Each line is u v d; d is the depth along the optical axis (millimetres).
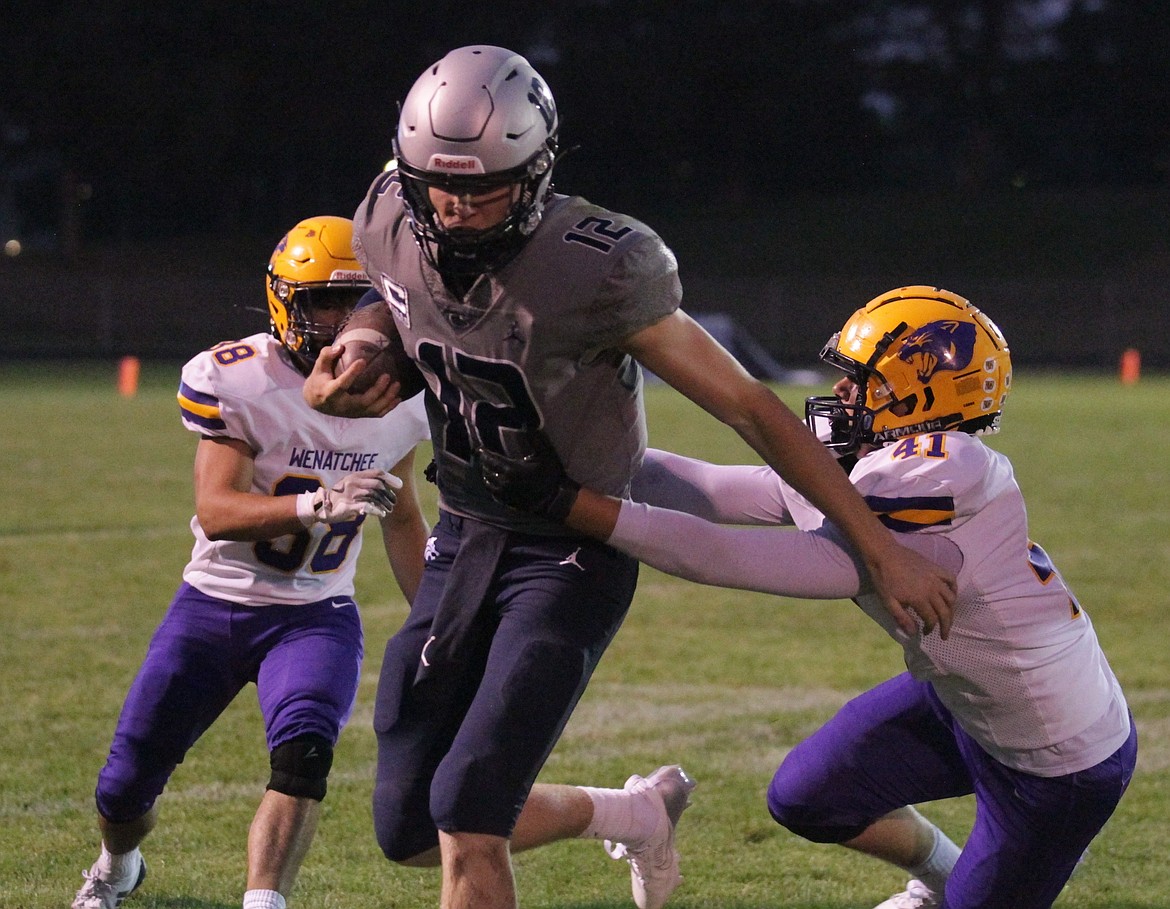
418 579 13352
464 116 8992
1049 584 10641
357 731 18891
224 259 163875
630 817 12062
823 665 22672
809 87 192625
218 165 173000
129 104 161875
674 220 178375
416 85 9359
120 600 26281
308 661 12312
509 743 9828
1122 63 198500
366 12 174000
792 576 10094
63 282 144625
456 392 10031
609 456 10242
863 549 9852
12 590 27000
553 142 9367
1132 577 29484
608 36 196500
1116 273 146750
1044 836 10891
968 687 10672
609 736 18750
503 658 10117
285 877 11406
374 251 10148
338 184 185500
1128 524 35812
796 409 66125
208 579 12773
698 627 25328
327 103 174000
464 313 9586
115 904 13008
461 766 9758
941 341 10688
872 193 195625
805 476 9742
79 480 41094
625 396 10102
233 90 169250
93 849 14461
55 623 24500
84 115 162000
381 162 178500
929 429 10773
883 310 10891
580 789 11938
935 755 11727
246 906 11203
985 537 10375
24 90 159750
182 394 12469
